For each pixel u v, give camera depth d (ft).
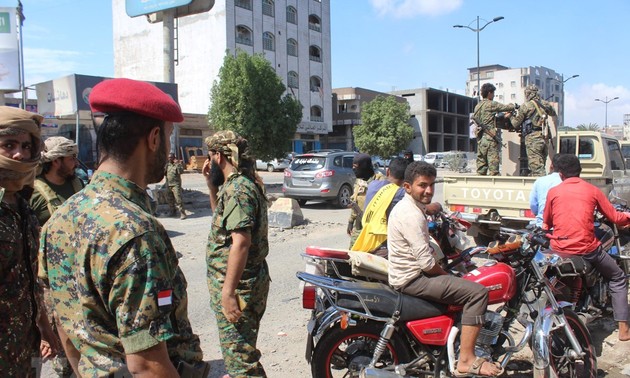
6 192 7.68
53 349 9.03
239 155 9.97
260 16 145.28
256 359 10.09
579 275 14.42
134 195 5.36
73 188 12.48
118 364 5.10
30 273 7.48
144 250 4.91
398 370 10.96
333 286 11.08
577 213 14.21
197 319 17.57
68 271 5.16
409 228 10.75
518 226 25.93
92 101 5.32
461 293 10.48
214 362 13.99
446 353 11.07
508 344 12.14
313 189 47.93
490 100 29.12
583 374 12.14
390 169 16.33
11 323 7.08
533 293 11.89
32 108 77.30
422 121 236.43
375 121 170.30
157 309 4.91
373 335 11.20
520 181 25.05
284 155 88.02
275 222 36.24
